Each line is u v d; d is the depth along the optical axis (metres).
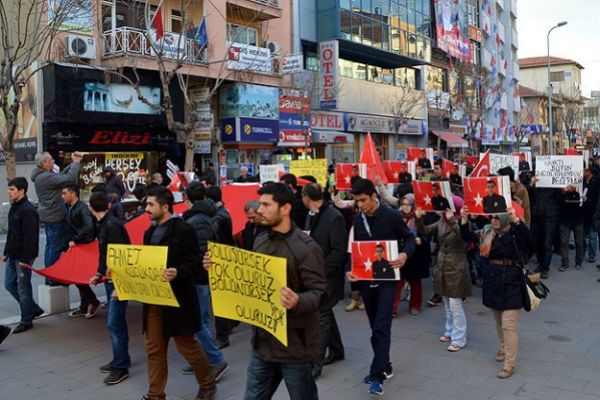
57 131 18.86
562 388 5.25
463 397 5.11
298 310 3.42
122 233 5.68
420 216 6.62
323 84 29.45
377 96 34.47
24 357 6.43
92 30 19.62
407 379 5.57
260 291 3.54
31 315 7.47
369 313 5.57
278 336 3.44
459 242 6.37
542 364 5.88
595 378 5.47
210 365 5.42
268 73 25.28
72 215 7.24
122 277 4.91
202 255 5.81
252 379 3.72
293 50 28.48
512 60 62.03
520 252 5.49
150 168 22.34
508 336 5.51
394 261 5.25
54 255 8.23
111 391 5.46
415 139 39.38
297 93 27.02
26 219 7.19
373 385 5.11
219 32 23.55
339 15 29.14
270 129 25.33
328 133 29.30
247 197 8.29
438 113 41.25
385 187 9.17
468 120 40.53
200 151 22.81
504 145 57.00
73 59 18.89
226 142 24.16
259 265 3.52
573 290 9.13
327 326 5.64
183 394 5.36
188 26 22.23
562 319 7.50
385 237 5.45
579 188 10.21
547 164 10.04
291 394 3.62
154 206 4.88
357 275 5.41
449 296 6.38
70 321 7.89
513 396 5.10
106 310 8.45
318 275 3.60
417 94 38.16
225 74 23.14
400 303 8.85
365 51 32.28
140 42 20.08
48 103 18.67
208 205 6.24
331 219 5.56
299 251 3.59
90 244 7.30
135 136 20.97
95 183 20.34
